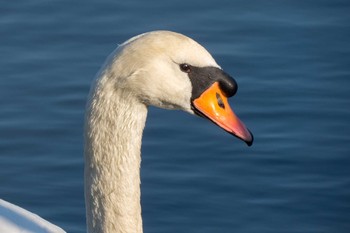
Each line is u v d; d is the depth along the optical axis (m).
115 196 9.52
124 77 9.17
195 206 14.30
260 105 15.85
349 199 14.48
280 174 14.79
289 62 16.73
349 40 17.25
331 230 14.11
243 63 16.67
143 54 9.16
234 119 9.44
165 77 9.18
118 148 9.38
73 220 14.17
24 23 17.64
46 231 11.88
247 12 17.94
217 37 17.28
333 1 18.05
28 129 15.45
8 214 12.01
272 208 14.33
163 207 14.27
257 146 15.17
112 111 9.27
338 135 15.39
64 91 16.12
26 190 14.56
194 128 15.39
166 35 9.26
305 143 15.23
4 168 14.87
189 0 18.19
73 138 15.34
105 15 17.86
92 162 9.47
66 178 14.73
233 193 14.48
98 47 17.08
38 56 16.89
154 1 18.19
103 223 9.59
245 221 14.12
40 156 15.06
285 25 17.58
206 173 14.74
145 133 15.31
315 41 17.22
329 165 14.96
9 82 16.33
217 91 9.38
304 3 18.12
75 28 17.55
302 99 15.99
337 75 16.48
